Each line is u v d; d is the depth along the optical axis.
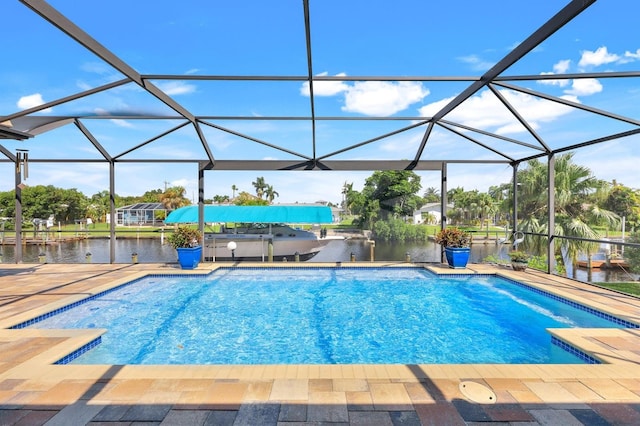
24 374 3.27
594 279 13.84
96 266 9.98
